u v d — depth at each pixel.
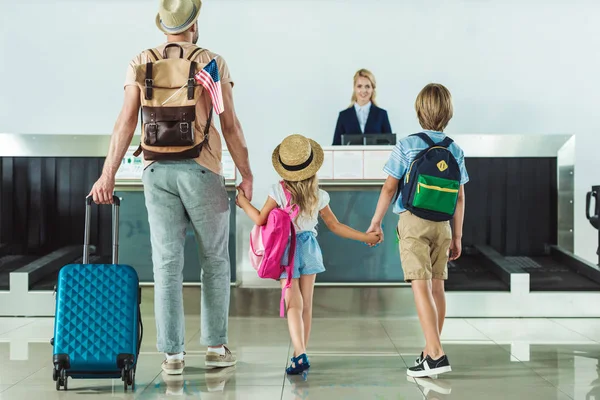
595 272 4.79
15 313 4.73
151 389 2.72
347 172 4.64
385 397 2.61
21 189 5.14
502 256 5.10
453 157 2.99
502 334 4.04
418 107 3.13
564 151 5.30
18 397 2.58
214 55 2.92
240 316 4.77
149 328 4.25
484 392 2.69
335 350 3.57
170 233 2.89
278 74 6.40
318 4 6.41
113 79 6.42
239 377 2.94
